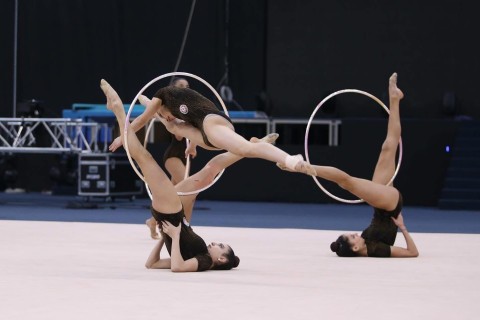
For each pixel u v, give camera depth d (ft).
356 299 39.01
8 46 131.64
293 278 45.98
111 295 39.42
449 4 125.18
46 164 130.00
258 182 115.85
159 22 129.39
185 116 48.67
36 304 36.81
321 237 70.79
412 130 111.65
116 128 107.04
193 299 38.52
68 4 130.62
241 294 40.14
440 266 51.96
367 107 127.13
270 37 129.29
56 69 131.23
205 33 128.98
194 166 113.39
